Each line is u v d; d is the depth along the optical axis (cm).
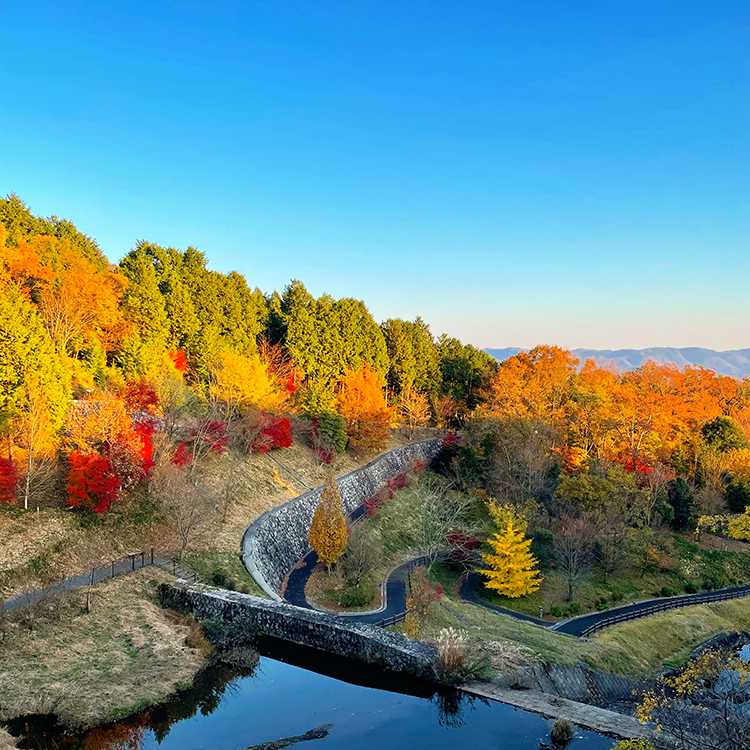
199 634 2528
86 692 1964
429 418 8475
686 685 1767
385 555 4784
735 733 1505
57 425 3328
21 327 3269
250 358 6009
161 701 2008
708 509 5819
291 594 3675
